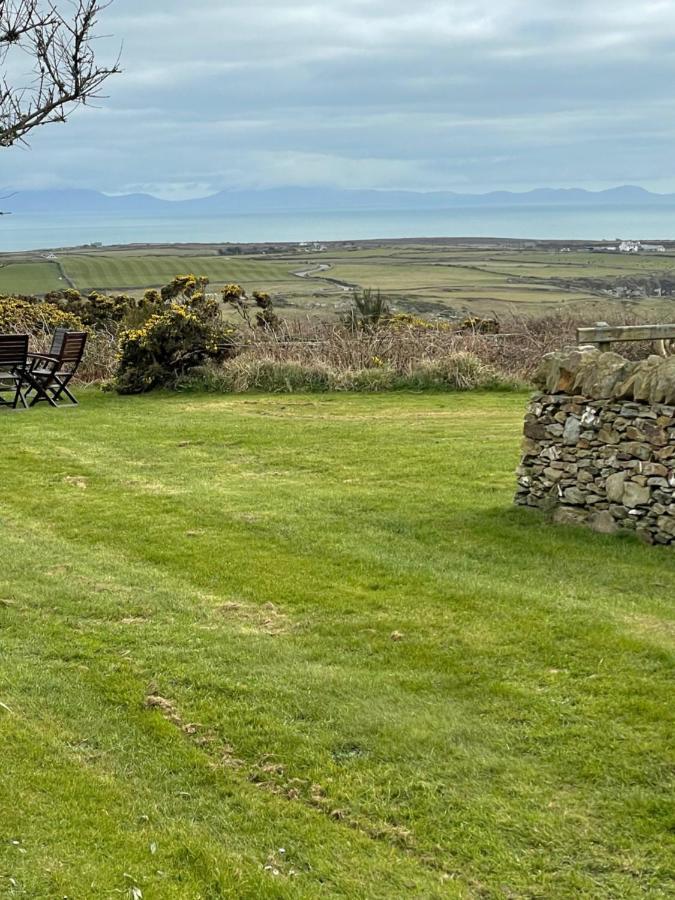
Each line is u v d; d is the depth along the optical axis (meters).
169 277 69.75
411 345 19.23
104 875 3.86
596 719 5.18
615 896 3.86
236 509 9.40
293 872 4.00
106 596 7.08
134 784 4.61
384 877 3.97
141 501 9.74
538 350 19.20
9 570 7.64
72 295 25.55
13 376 15.75
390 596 7.06
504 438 12.74
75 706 5.36
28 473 10.98
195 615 6.76
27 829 4.12
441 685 5.66
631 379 8.25
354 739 5.05
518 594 6.99
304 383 18.17
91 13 5.22
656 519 8.13
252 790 4.61
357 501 9.62
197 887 3.86
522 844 4.19
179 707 5.39
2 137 5.15
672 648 5.99
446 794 4.55
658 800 4.43
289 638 6.37
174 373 18.23
